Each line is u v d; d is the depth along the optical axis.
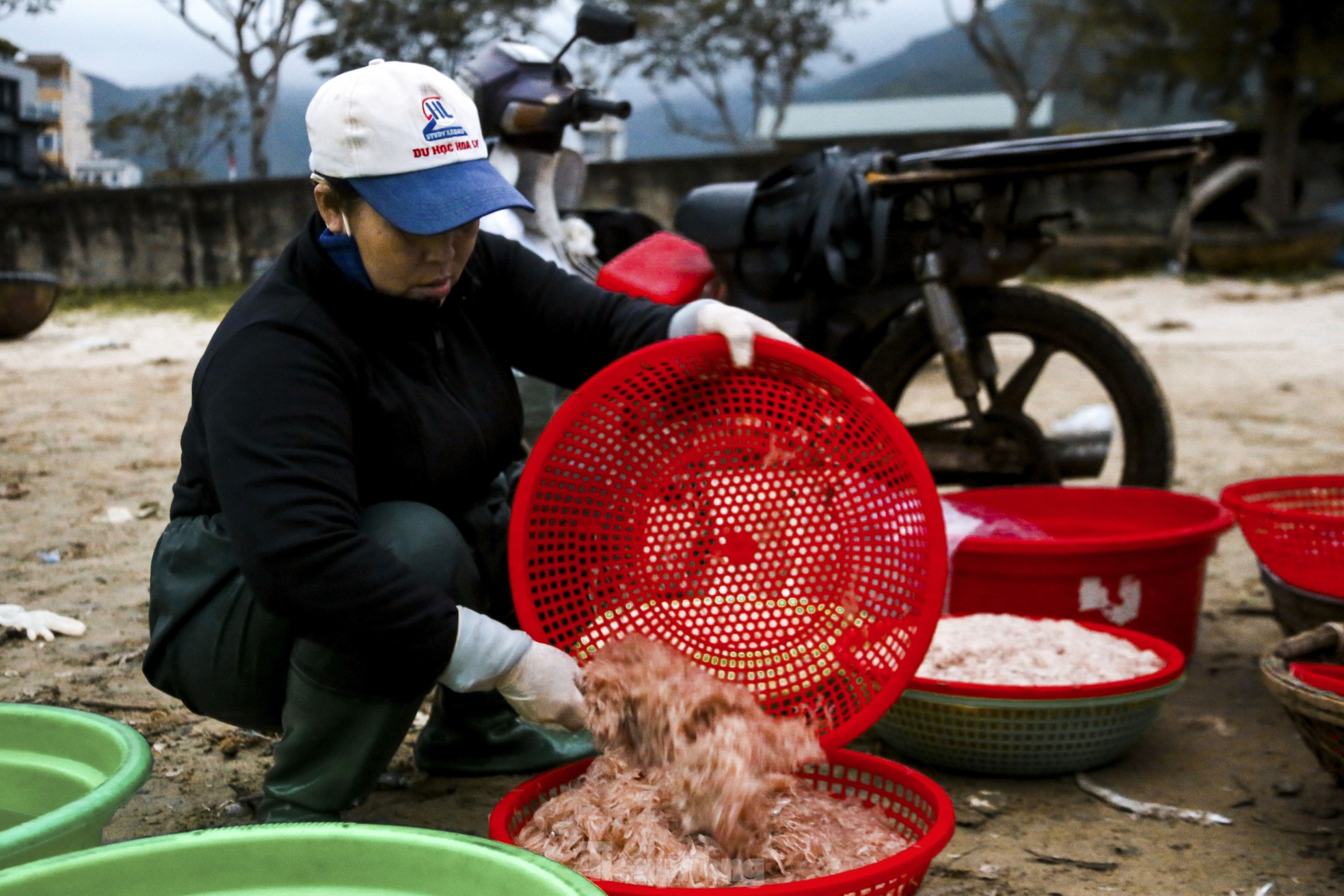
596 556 1.98
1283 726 2.46
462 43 25.88
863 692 1.89
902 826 1.77
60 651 2.79
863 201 3.27
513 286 1.98
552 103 3.12
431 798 2.14
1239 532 4.17
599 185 17.38
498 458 1.88
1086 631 2.53
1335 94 17.66
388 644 1.49
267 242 17.59
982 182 3.29
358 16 25.11
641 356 1.79
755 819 1.59
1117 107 20.69
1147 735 2.44
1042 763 2.19
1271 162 17.09
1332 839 1.96
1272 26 16.61
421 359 1.72
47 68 29.66
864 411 1.82
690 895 1.38
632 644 1.78
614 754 1.71
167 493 4.52
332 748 1.70
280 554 1.46
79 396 7.14
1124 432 3.42
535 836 1.65
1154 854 1.92
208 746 2.31
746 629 2.04
